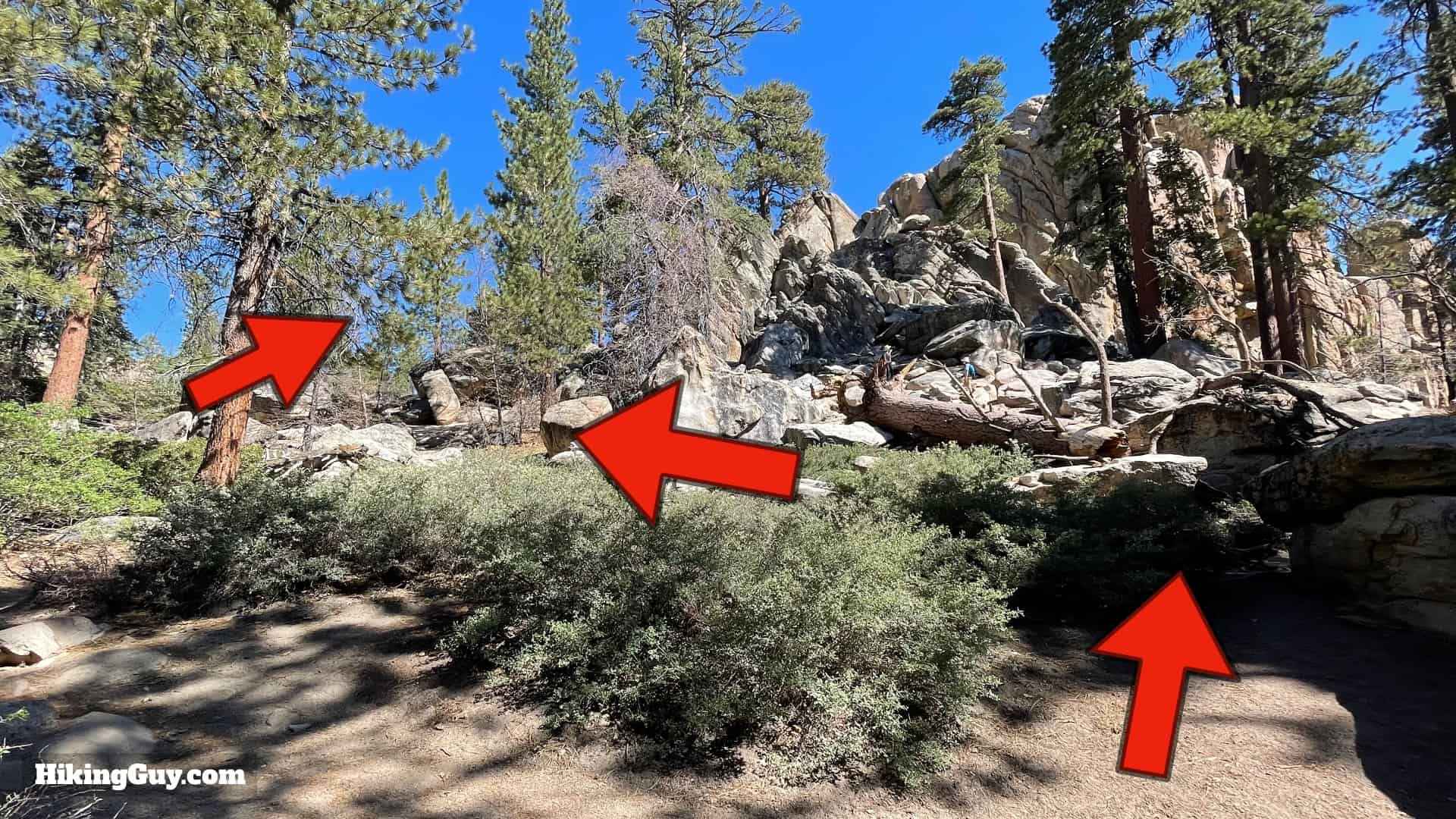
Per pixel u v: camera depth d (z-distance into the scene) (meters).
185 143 7.79
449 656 4.66
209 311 10.63
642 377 19.00
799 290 29.00
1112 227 20.36
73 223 9.34
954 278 28.80
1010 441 10.72
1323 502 5.94
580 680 3.94
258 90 7.51
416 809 3.11
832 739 3.58
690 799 3.26
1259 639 5.12
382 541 6.12
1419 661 4.43
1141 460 8.40
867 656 3.90
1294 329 17.17
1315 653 4.74
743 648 3.77
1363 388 10.91
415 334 10.03
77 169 9.14
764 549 4.77
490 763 3.54
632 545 4.74
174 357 13.23
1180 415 10.48
